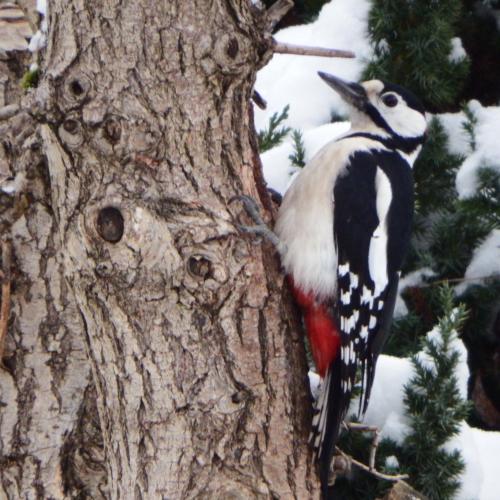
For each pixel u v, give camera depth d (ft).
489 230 37.63
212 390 21.38
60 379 25.03
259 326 22.00
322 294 25.54
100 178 20.65
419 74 37.42
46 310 24.72
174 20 20.80
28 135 22.30
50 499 25.38
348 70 37.76
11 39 25.00
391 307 28.84
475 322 38.86
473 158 37.19
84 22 20.54
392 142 30.83
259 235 22.27
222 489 21.81
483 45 43.09
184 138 21.08
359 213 27.27
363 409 28.12
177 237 20.63
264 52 22.11
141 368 21.17
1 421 25.04
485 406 41.01
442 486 32.04
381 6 37.01
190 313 20.95
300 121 37.37
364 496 32.94
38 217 24.18
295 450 22.76
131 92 20.62
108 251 20.44
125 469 22.11
